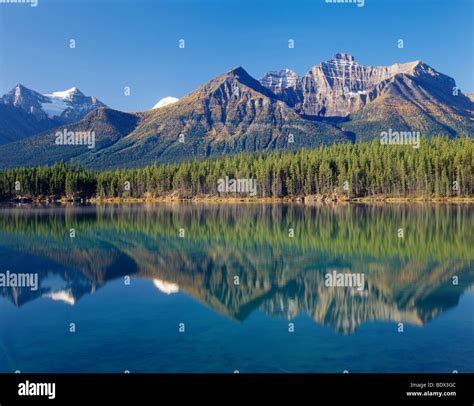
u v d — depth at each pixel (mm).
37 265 53344
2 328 31078
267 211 129250
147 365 25016
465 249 59750
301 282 44250
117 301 37719
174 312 34594
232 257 57344
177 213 126562
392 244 64500
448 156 168500
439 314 33656
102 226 92438
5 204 189125
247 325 31391
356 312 34250
